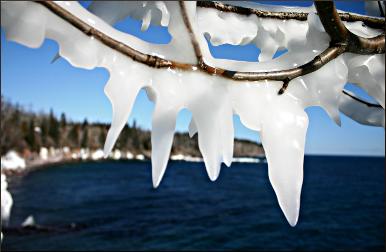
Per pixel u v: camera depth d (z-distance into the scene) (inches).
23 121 2235.5
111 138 36.1
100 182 1585.9
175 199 1141.1
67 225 693.3
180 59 39.6
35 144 2283.5
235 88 42.2
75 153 2751.0
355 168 3297.2
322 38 45.4
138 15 44.6
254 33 51.8
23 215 761.6
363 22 51.8
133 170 2368.4
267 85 43.6
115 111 36.8
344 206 1077.8
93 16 35.9
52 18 33.9
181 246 613.6
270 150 42.2
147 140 3267.7
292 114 43.5
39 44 33.2
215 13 51.2
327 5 39.1
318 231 756.0
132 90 37.5
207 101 40.4
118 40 36.9
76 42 34.8
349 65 46.3
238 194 1290.6
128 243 602.2
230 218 850.8
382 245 661.3
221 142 40.6
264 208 995.9
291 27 52.9
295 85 44.5
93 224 721.6
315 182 1834.4
